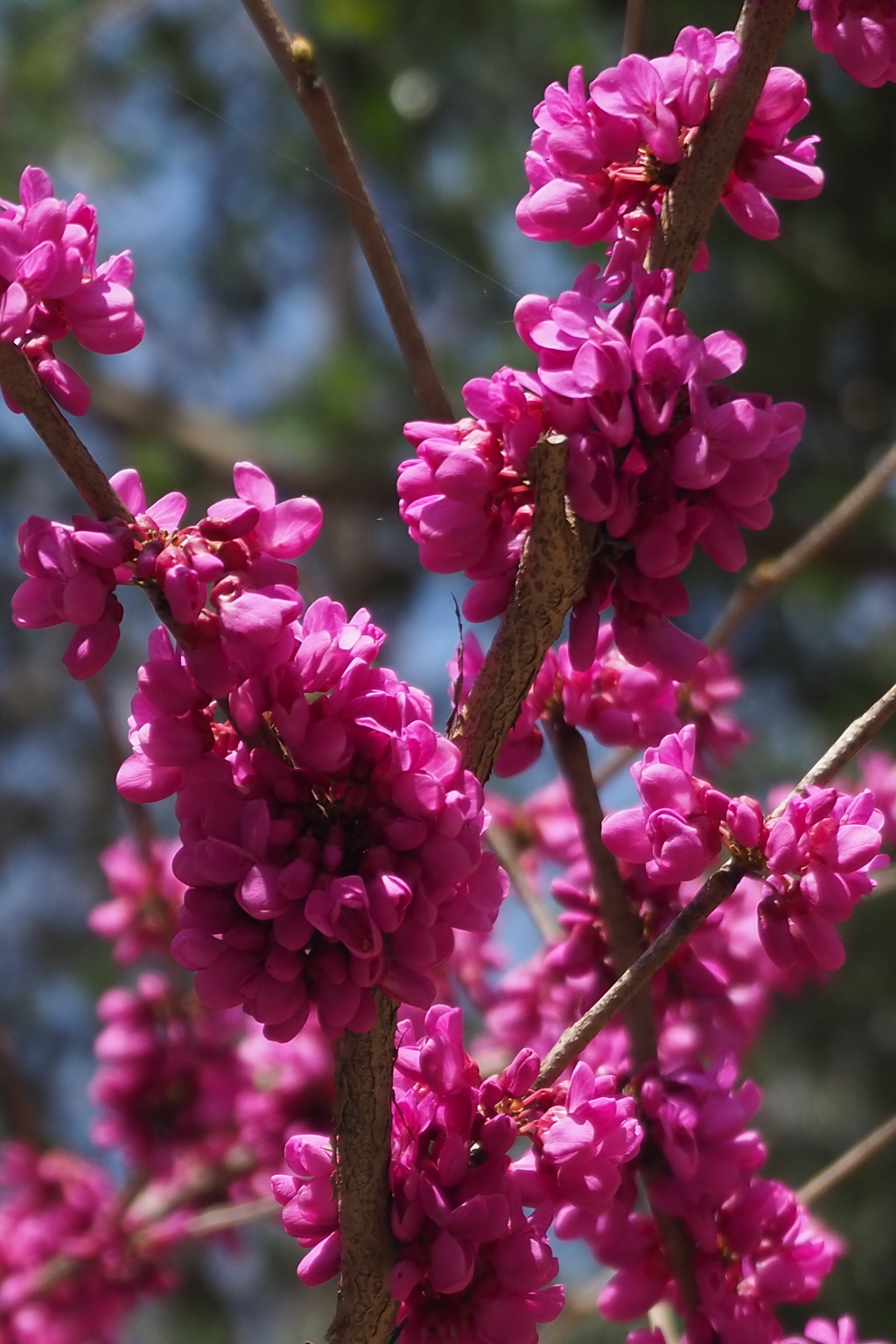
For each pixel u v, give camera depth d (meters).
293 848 0.49
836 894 0.51
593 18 1.50
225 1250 0.85
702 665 0.65
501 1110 0.51
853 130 1.41
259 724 0.49
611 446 0.50
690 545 0.51
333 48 1.55
